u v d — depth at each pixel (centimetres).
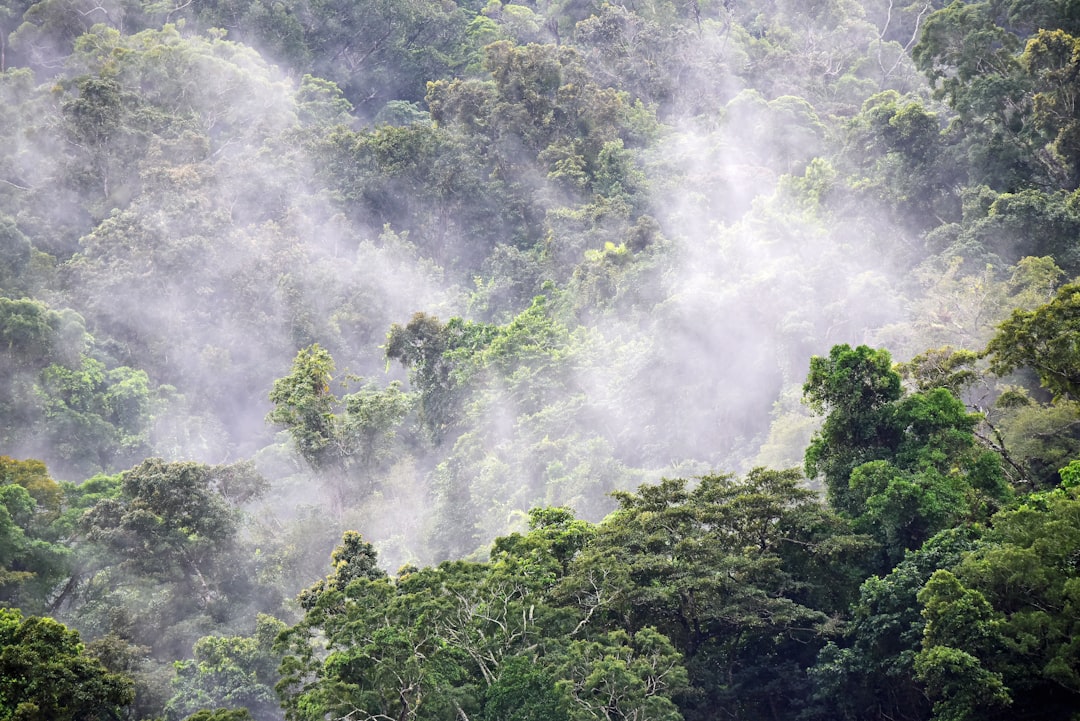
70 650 12975
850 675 13362
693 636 13925
